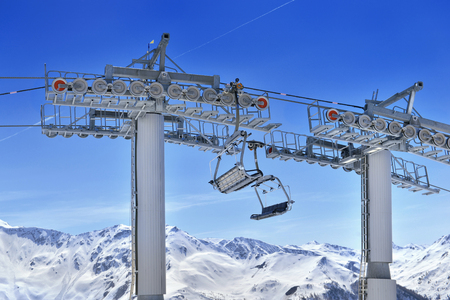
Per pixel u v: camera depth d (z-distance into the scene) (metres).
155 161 32.56
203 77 32.78
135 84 30.22
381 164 40.97
